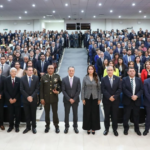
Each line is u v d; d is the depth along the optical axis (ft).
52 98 12.30
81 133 12.46
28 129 12.78
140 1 37.40
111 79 12.21
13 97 12.65
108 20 64.49
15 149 10.57
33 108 12.49
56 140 11.53
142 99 13.53
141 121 13.66
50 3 39.19
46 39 40.34
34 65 20.42
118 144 11.09
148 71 14.38
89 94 11.99
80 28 65.98
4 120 13.93
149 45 34.53
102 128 13.28
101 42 34.86
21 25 66.49
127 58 23.88
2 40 40.34
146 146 10.88
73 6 42.22
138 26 65.10
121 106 13.75
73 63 33.24
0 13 52.21
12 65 20.01
